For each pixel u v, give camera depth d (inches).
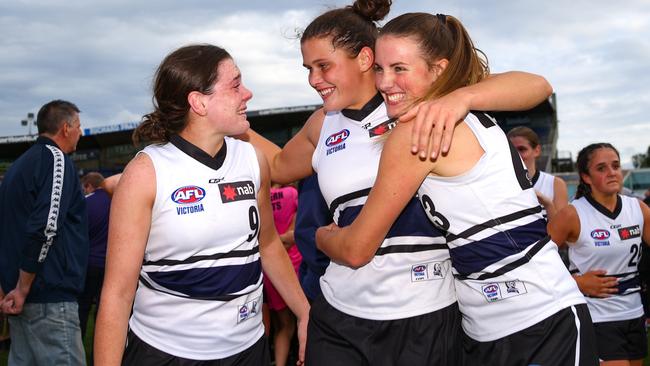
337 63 84.7
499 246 71.4
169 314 81.0
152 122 82.3
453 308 83.8
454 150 70.2
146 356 81.0
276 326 197.5
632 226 149.1
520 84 74.9
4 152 1339.8
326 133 91.4
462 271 75.5
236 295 82.8
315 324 91.1
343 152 87.0
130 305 77.2
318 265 121.0
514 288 71.5
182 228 78.5
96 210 216.7
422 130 65.1
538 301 70.9
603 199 150.3
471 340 76.9
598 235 148.6
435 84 73.0
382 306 83.0
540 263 71.7
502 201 70.8
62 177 150.3
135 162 78.9
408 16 76.5
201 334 80.8
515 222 71.4
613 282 132.9
